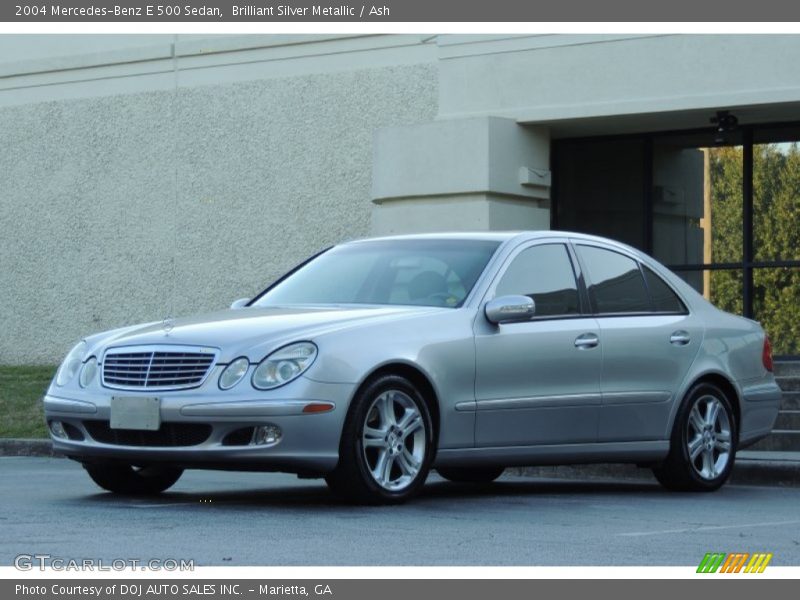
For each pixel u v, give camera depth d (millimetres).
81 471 13938
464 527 8727
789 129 19625
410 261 10969
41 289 25422
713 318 12141
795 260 19594
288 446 9211
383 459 9648
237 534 8211
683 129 20203
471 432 10141
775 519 9688
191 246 23797
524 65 19484
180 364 9492
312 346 9383
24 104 25547
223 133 23484
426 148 19516
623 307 11406
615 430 11109
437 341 9945
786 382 17266
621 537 8422
